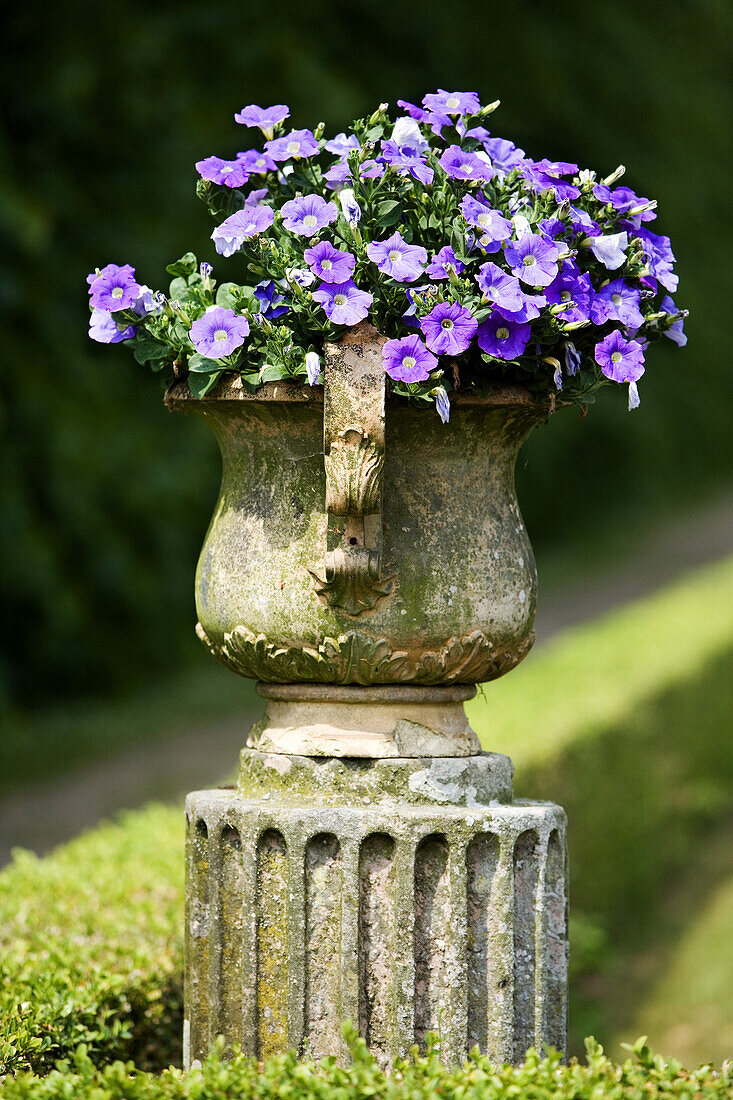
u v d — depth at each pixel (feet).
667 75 58.65
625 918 21.53
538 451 53.31
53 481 31.83
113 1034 10.25
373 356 8.18
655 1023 17.98
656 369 61.41
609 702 22.57
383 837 8.59
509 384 8.70
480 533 8.98
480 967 8.72
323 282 8.31
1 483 30.45
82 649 32.68
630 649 28.12
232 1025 8.89
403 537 8.76
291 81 37.35
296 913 8.55
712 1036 17.38
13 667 31.58
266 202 9.56
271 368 8.43
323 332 8.44
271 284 8.64
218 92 36.91
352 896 8.51
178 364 8.95
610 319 9.03
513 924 8.74
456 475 8.96
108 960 11.12
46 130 33.04
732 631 30.32
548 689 23.81
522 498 53.01
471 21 48.37
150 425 35.06
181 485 34.71
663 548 50.83
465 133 9.48
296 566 8.76
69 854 14.85
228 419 9.07
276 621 8.79
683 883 23.31
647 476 59.93
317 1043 8.61
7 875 13.64
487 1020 8.71
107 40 33.40
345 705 8.98
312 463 8.80
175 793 23.94
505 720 20.95
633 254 9.00
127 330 8.95
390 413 8.62
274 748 9.07
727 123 64.13
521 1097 7.45
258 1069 8.11
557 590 44.04
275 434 8.87
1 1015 9.61
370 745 8.87
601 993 18.99
